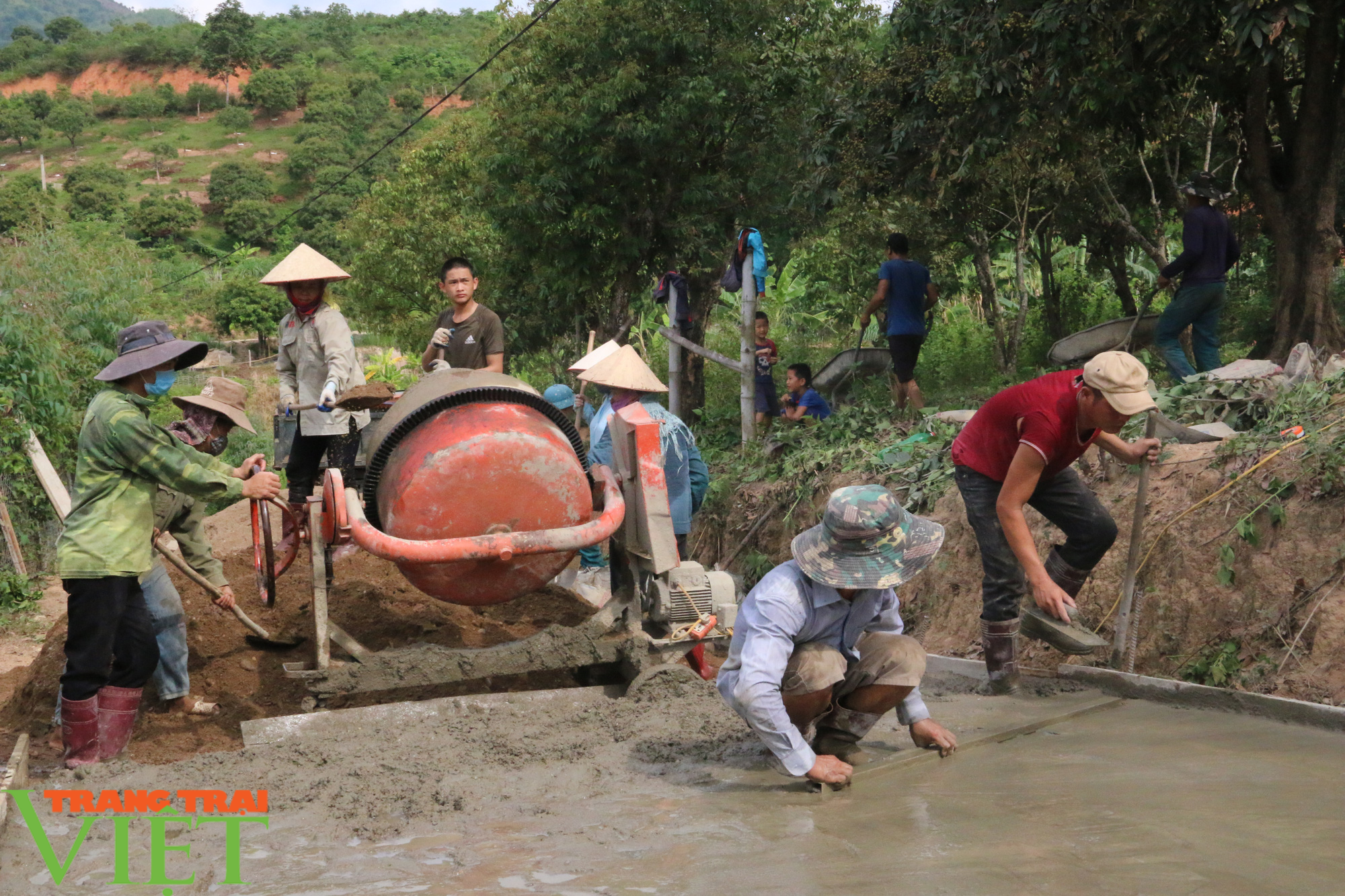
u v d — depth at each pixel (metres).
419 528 5.08
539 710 5.30
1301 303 8.79
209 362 49.38
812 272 19.84
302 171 138.62
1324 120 8.64
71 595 4.80
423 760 4.53
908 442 8.45
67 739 4.79
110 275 16.94
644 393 6.90
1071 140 10.91
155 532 5.40
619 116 14.80
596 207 15.40
